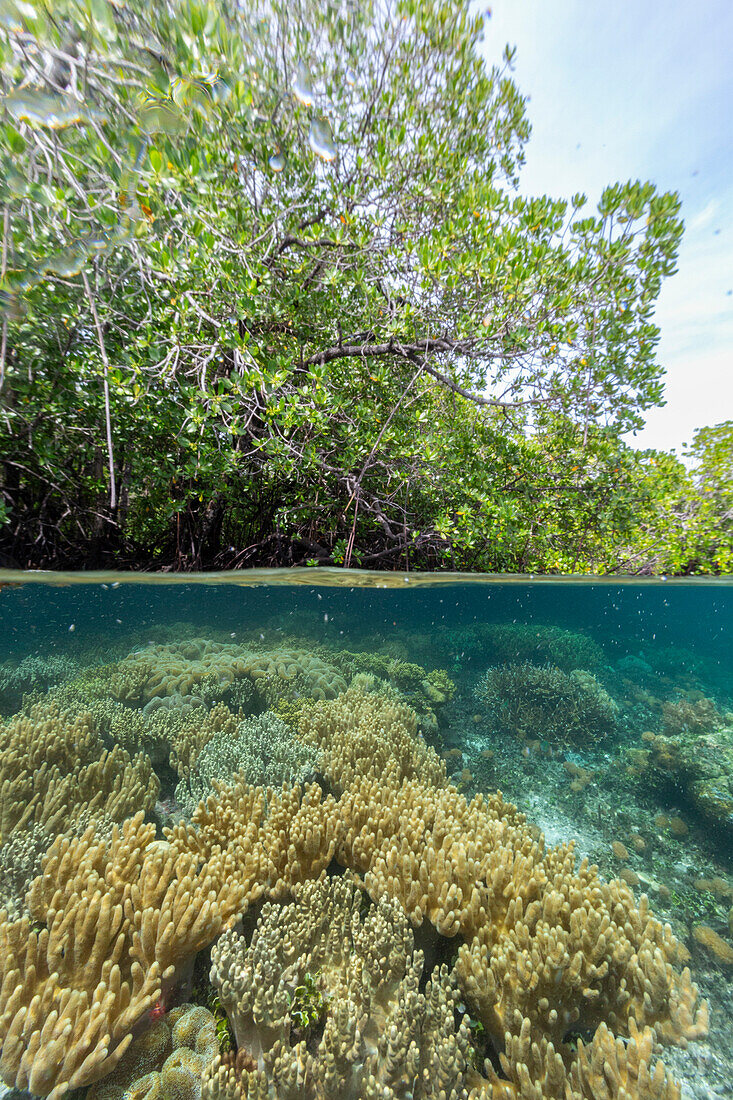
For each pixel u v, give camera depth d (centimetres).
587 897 326
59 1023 229
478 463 807
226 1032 265
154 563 920
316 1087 238
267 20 536
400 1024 257
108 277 468
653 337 716
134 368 521
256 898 336
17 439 639
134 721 609
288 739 582
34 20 234
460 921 317
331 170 691
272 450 637
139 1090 233
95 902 278
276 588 1093
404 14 595
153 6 331
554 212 647
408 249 652
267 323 676
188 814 449
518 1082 254
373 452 683
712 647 2922
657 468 934
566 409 792
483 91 670
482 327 657
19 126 262
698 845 623
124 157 292
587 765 805
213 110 374
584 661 1393
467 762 762
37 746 513
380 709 722
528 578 995
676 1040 272
